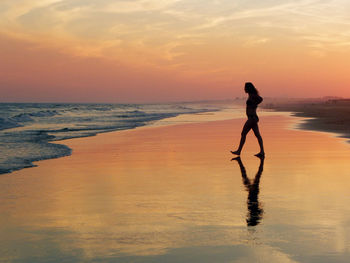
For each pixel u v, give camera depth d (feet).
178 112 193.47
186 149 40.16
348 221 14.65
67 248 12.15
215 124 85.20
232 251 11.75
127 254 11.62
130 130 67.72
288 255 11.36
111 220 15.15
